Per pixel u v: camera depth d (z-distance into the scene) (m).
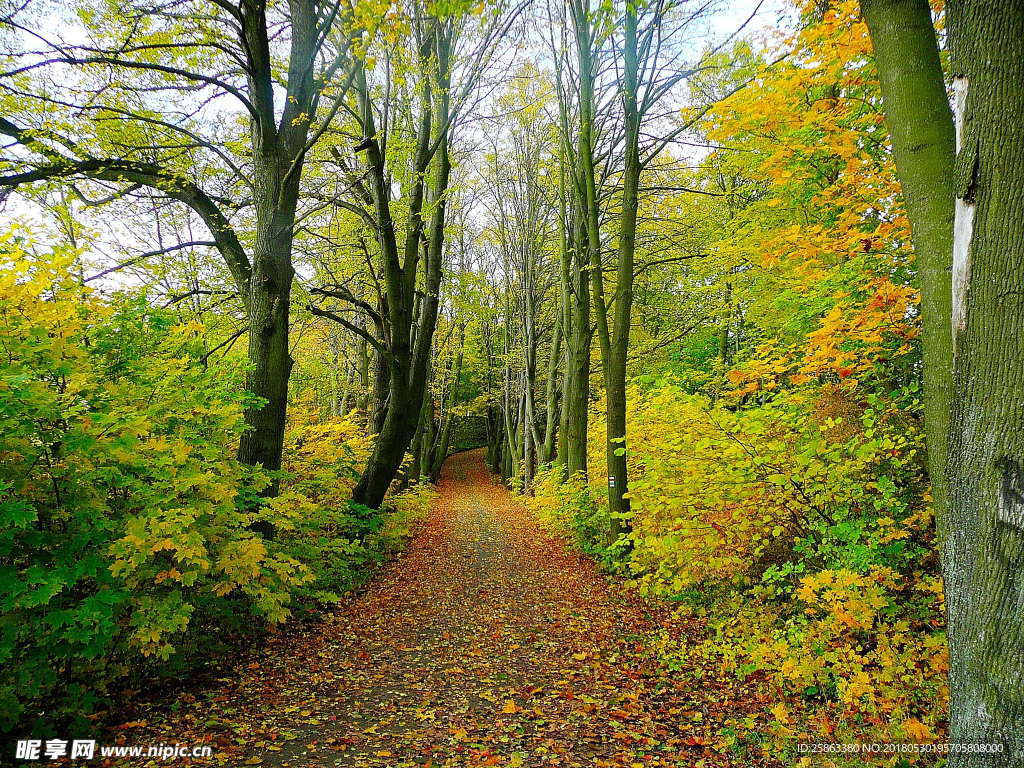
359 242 11.71
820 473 4.77
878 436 5.19
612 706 4.54
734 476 5.17
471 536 14.41
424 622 7.01
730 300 12.35
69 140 6.55
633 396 11.53
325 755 3.71
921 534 4.71
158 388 4.83
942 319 2.82
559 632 6.53
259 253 6.75
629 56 8.48
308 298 8.18
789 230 6.14
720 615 5.75
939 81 3.00
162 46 6.39
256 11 6.07
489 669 5.40
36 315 3.97
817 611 4.75
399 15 4.38
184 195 7.04
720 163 9.47
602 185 11.95
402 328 10.20
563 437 17.50
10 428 3.50
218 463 5.07
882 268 5.97
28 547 3.71
